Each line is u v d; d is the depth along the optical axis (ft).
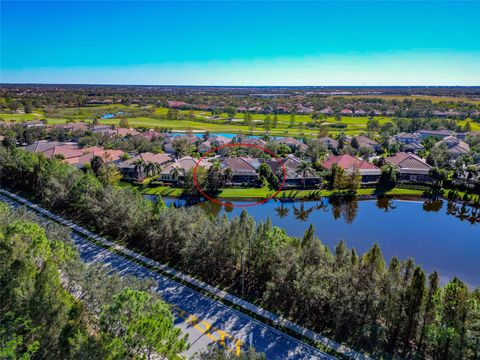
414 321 111.45
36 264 120.67
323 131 540.11
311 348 113.19
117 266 160.25
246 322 124.88
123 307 90.89
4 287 100.68
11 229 130.93
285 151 421.18
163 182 314.14
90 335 92.48
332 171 312.50
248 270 151.43
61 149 371.35
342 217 256.11
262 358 83.82
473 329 98.32
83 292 115.44
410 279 121.60
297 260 128.98
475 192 291.58
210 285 146.30
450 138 494.18
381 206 279.28
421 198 293.43
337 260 135.95
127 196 195.83
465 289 110.73
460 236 223.71
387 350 113.29
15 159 270.87
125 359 83.25
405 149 463.42
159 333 86.28
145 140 443.73
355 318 114.21
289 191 300.61
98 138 444.55
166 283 147.64
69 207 220.23
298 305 127.34
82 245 179.22
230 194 293.23
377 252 128.47
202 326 122.42
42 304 92.07
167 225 162.61
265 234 149.18
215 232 147.84
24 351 88.07
